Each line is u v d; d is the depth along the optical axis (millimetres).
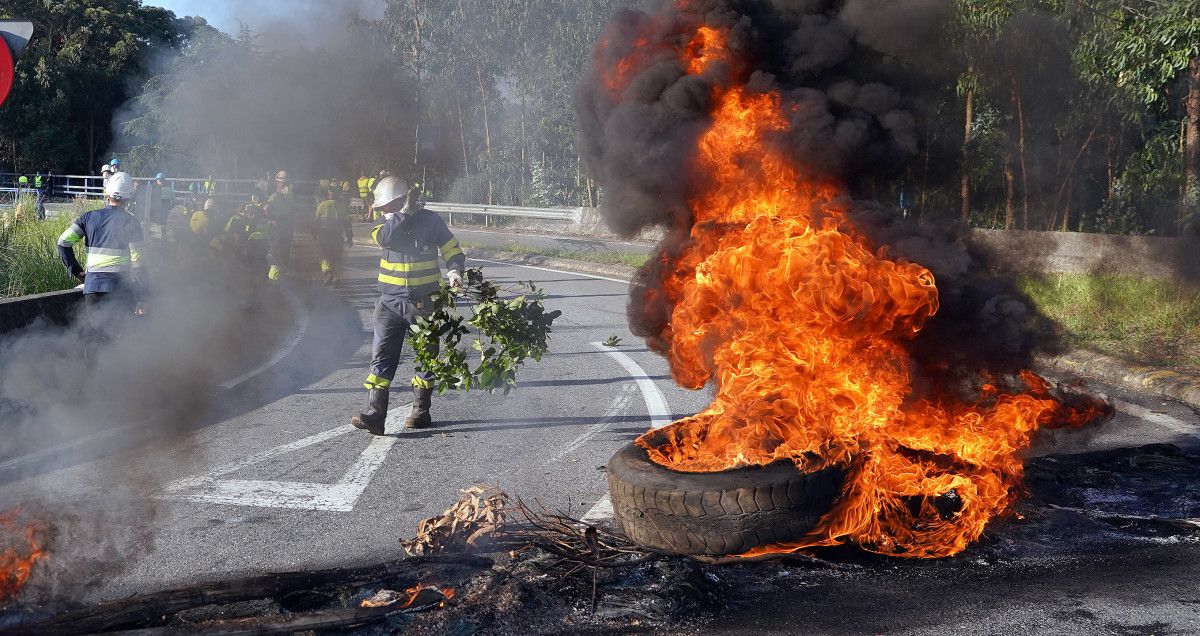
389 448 6426
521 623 3533
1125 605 3645
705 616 3588
